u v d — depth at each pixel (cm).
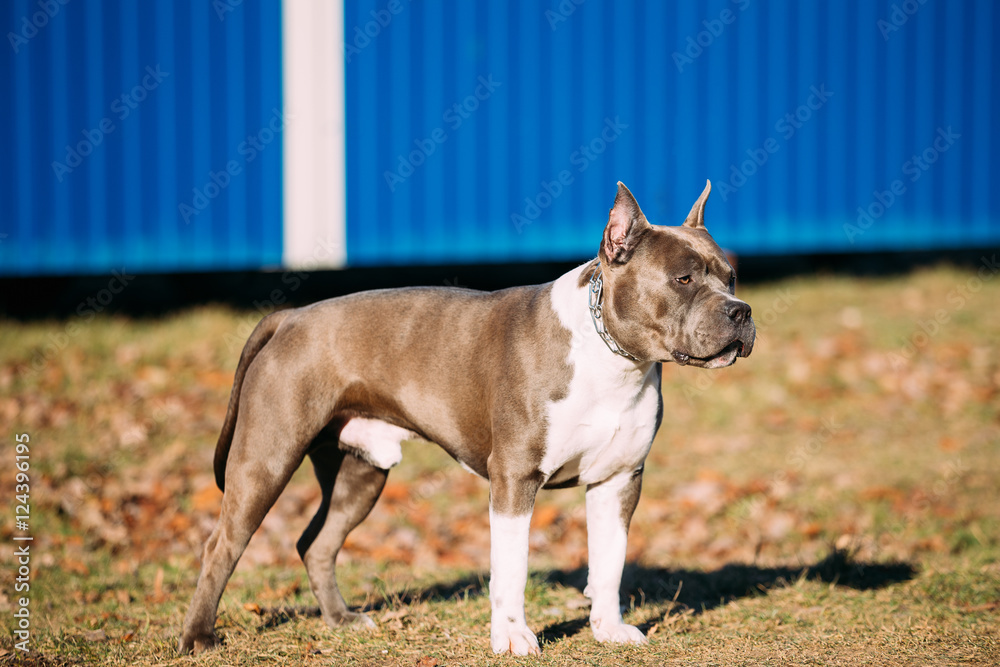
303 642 531
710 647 512
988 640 517
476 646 513
